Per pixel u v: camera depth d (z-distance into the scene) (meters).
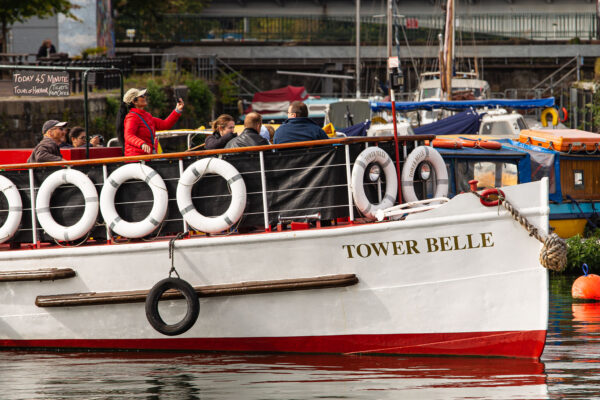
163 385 23.89
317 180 26.55
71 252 27.83
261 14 176.12
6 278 28.34
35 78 30.94
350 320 26.36
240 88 151.88
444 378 23.95
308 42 155.00
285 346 26.98
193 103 111.12
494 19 163.62
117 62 100.31
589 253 46.22
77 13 114.81
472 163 50.59
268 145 26.48
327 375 24.52
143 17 158.12
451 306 25.73
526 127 73.94
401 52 153.25
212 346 27.55
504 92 150.62
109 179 27.56
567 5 165.25
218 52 154.38
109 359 27.34
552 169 52.81
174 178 27.34
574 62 150.25
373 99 100.50
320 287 26.12
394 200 26.92
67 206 28.16
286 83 157.75
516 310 25.45
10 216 28.45
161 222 27.48
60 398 22.94
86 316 28.19
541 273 25.23
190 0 169.50
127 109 30.19
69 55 115.00
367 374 24.52
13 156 34.94
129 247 27.31
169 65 119.25
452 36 114.69
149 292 26.86
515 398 22.05
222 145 30.48
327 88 154.75
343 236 25.97
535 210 25.12
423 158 27.48
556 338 29.36
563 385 23.16
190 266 26.94
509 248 25.36
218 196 26.98
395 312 26.02
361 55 154.12
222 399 22.48
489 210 25.34
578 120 109.38
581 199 53.88
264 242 26.38
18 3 98.50
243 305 26.94
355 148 26.70
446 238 25.56
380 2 169.00
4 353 28.69
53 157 29.70
